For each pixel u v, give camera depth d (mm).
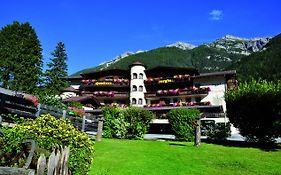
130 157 14906
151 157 15406
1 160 6816
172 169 13281
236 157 17203
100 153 15367
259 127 24625
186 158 15992
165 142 22656
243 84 26594
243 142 25641
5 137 7020
